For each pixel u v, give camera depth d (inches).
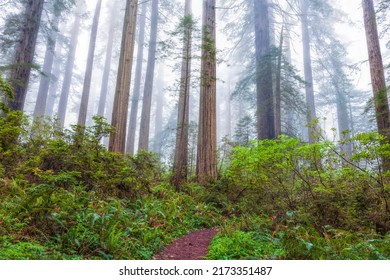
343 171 278.5
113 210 240.5
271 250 215.3
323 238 223.0
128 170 321.4
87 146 333.4
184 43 493.0
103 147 349.7
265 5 791.1
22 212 198.1
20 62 515.8
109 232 200.7
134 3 523.2
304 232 235.3
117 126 466.9
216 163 487.2
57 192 235.1
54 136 368.2
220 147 535.2
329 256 184.7
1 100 427.5
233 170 406.9
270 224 291.1
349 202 273.4
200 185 454.9
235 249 211.9
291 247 192.9
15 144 317.7
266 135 647.1
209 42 472.1
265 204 363.9
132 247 205.2
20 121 327.9
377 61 504.4
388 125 435.5
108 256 180.9
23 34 531.5
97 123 342.6
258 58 751.7
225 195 409.1
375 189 273.7
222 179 435.8
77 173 262.1
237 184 410.0
